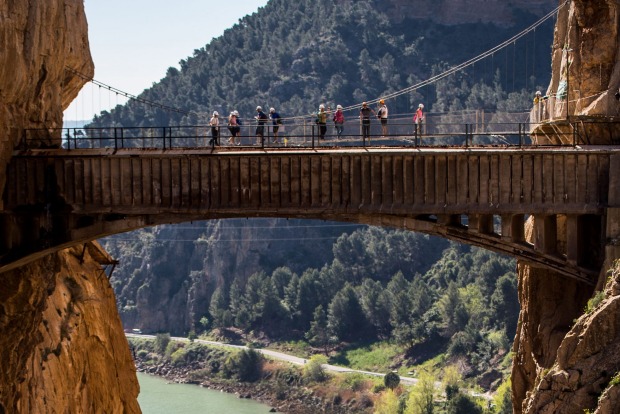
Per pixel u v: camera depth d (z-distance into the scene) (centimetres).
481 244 5075
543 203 4991
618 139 5209
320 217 5041
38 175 5038
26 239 5072
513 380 5788
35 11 5159
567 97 5281
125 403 6134
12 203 5031
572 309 5238
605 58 5362
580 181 4984
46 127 5378
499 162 4991
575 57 5512
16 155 5031
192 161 5019
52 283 5556
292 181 5006
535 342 5403
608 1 5356
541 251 5044
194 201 5025
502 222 5041
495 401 14050
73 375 5478
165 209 5019
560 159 4981
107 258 6331
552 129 5372
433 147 5091
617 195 4925
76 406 5475
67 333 5488
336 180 5003
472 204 4988
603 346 4488
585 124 5234
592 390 4450
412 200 4994
